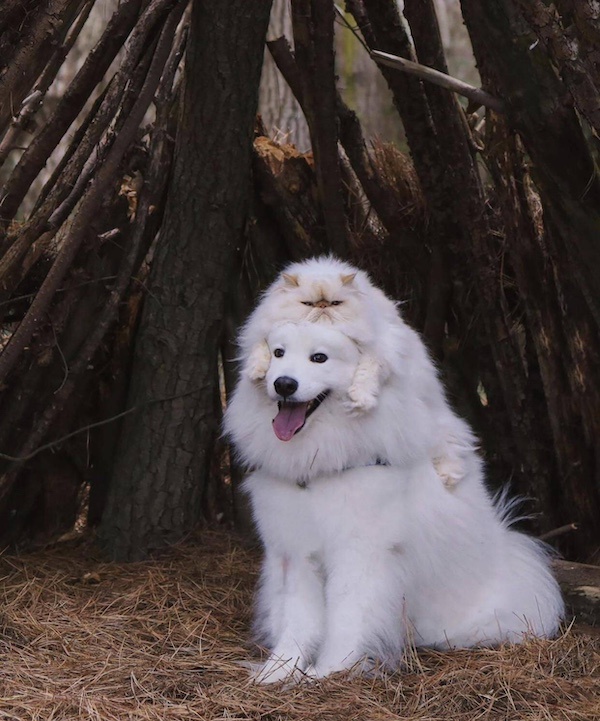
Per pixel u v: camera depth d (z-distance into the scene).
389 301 4.27
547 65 4.18
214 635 4.39
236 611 4.51
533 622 4.30
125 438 4.89
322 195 4.88
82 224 4.52
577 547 4.84
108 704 3.97
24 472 4.89
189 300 4.83
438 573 4.24
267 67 6.96
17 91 4.48
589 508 4.81
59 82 7.04
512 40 4.17
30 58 4.45
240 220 4.86
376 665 4.14
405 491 4.19
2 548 4.86
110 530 4.87
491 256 4.83
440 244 4.91
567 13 4.19
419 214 5.01
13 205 4.66
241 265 5.07
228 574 4.72
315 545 4.19
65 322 4.84
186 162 4.77
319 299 4.12
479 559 4.29
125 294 4.98
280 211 5.04
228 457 5.11
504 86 4.25
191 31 4.68
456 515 4.25
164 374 4.84
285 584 4.25
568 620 4.45
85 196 4.54
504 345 4.85
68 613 4.45
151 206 4.93
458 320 5.02
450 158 4.74
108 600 4.55
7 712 3.93
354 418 4.14
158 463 4.84
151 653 4.27
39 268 4.84
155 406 4.85
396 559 4.19
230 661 4.24
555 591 4.38
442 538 4.22
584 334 4.74
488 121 4.78
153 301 4.85
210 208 4.79
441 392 4.34
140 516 4.85
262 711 3.97
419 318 5.05
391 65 4.31
